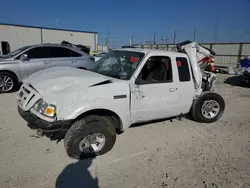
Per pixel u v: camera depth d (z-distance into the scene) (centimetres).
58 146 366
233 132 466
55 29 2870
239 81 1233
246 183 294
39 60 751
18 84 754
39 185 271
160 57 404
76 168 310
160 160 342
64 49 805
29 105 317
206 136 441
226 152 377
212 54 508
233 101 745
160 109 407
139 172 308
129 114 366
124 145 386
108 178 292
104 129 334
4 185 266
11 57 728
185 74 436
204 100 493
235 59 2241
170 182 289
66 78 343
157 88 393
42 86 328
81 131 315
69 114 297
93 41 3247
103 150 346
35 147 359
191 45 464
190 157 354
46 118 292
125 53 421
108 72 403
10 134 400
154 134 439
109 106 331
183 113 457
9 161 316
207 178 301
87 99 313
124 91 350
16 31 2595
